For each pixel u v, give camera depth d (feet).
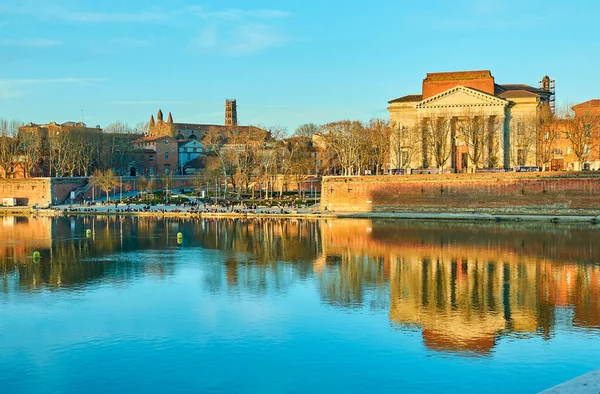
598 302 225.97
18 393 150.61
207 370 163.12
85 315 210.79
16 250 349.41
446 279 265.13
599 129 590.55
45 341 184.96
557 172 474.49
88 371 163.02
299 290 246.06
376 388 151.84
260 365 166.20
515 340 184.34
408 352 174.81
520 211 485.97
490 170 562.66
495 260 305.53
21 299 233.14
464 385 152.76
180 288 249.96
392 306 221.46
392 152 638.53
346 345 180.55
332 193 549.54
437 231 412.36
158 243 375.04
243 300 230.27
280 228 446.19
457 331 192.75
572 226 424.46
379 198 533.55
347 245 358.64
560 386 112.78
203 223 488.02
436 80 645.51
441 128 592.19
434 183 514.27
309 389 151.84
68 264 304.09
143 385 154.71
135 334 190.70
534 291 242.58
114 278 269.85
